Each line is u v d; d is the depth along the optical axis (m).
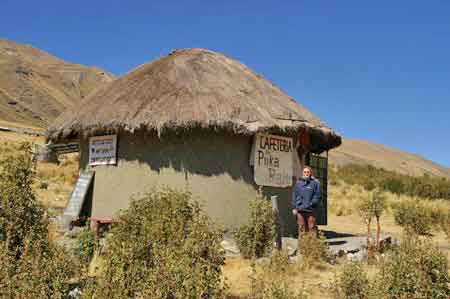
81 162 13.30
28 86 199.88
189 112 10.87
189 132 11.09
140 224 6.65
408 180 34.88
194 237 6.07
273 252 9.05
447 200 31.14
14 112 161.12
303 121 12.10
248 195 11.41
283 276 8.20
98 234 11.27
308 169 10.66
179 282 5.38
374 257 9.88
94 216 12.24
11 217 6.52
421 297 5.99
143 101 11.61
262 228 9.70
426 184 32.94
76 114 12.79
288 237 11.91
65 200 17.98
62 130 12.48
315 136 13.25
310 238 9.85
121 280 5.62
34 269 5.55
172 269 5.45
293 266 8.90
